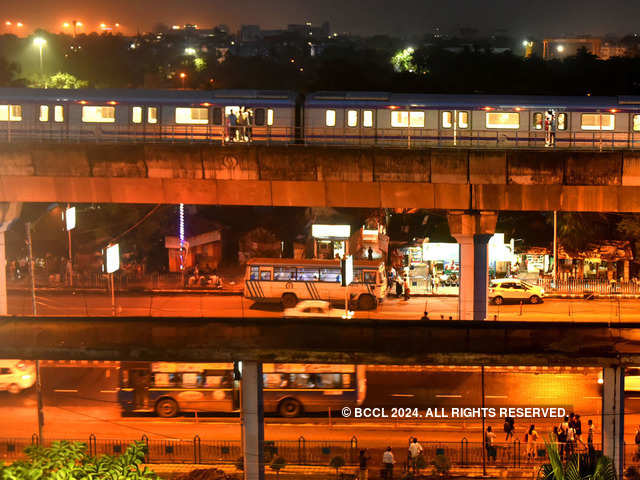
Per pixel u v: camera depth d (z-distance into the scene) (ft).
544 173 139.85
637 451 92.84
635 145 153.79
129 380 110.32
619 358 74.64
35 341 80.74
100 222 206.08
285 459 95.86
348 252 186.09
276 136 156.04
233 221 219.61
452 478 91.35
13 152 145.38
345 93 156.76
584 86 341.62
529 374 124.67
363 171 143.54
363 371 110.83
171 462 94.99
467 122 154.81
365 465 89.97
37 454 53.01
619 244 187.52
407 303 167.84
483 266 146.10
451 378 123.54
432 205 146.10
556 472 66.13
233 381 109.40
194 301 168.66
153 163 146.00
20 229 201.98
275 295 158.92
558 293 178.50
